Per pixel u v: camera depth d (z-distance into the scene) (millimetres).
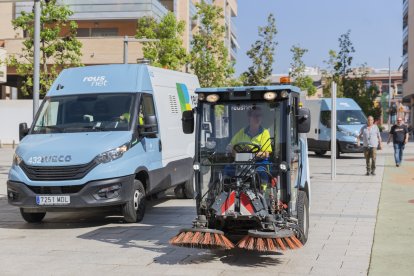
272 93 7766
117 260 7852
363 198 13641
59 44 27922
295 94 8211
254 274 7051
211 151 8023
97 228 10328
